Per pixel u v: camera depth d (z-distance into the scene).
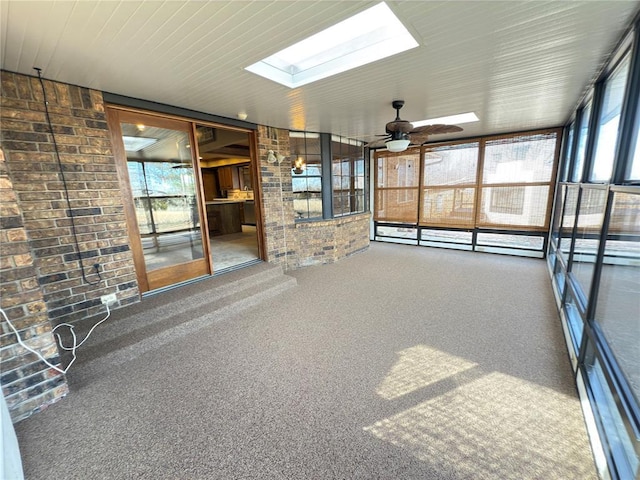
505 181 5.44
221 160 8.82
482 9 1.54
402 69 2.33
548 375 2.11
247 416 1.80
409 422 1.73
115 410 1.87
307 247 5.06
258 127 4.18
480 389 1.99
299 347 2.57
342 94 2.91
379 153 6.97
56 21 1.52
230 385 2.09
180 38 1.75
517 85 2.75
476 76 2.51
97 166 2.61
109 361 2.29
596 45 1.97
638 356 1.56
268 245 4.48
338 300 3.60
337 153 5.45
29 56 1.90
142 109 2.93
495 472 1.41
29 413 1.83
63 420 1.79
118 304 2.83
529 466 1.44
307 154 4.95
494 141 5.45
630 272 1.71
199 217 3.63
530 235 5.33
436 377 2.13
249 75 2.34
